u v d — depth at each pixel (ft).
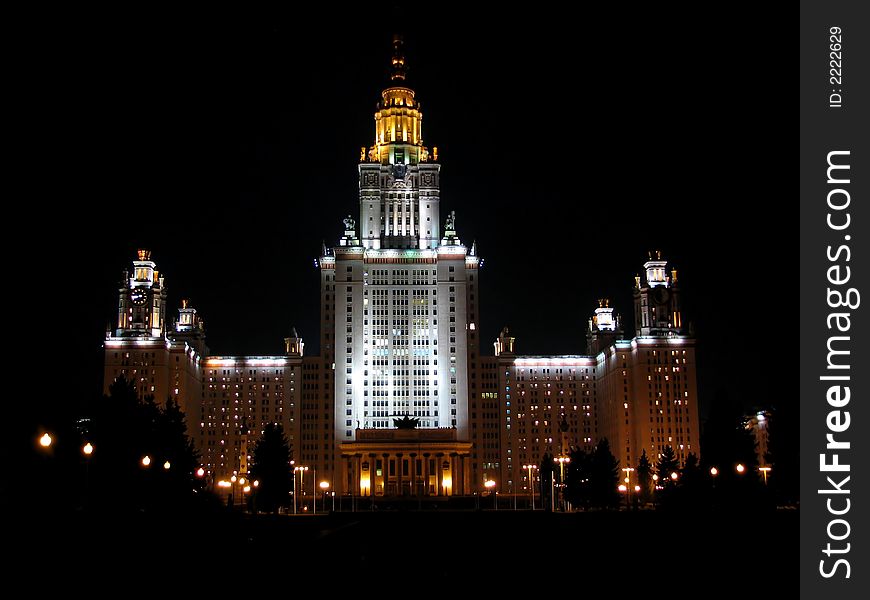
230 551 251.39
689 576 238.07
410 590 213.87
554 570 253.65
